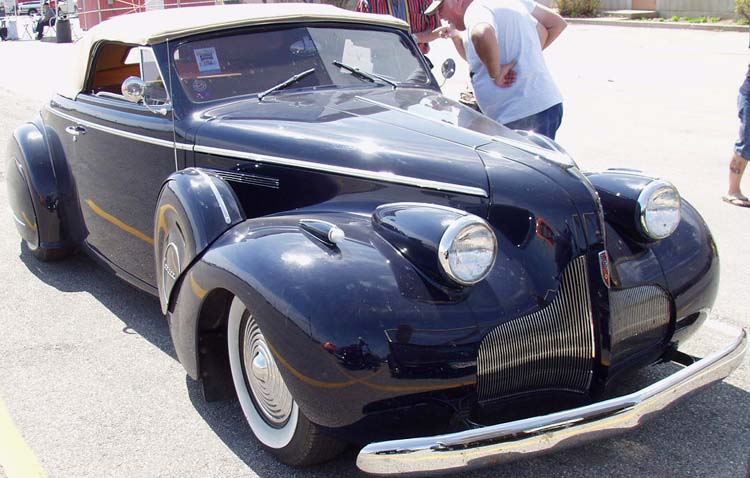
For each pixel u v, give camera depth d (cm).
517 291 300
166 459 335
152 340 450
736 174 669
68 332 461
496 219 320
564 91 1280
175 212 355
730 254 555
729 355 318
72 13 2664
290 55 445
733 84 1295
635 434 345
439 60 1652
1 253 600
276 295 287
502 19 521
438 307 283
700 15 2352
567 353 310
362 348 272
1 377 406
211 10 476
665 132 967
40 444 346
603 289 311
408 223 297
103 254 502
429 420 283
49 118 548
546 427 273
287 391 311
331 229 302
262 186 377
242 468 327
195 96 418
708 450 332
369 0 704
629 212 341
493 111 542
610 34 2083
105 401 383
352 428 282
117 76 545
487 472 319
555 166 329
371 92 441
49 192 532
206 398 361
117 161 461
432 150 343
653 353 343
